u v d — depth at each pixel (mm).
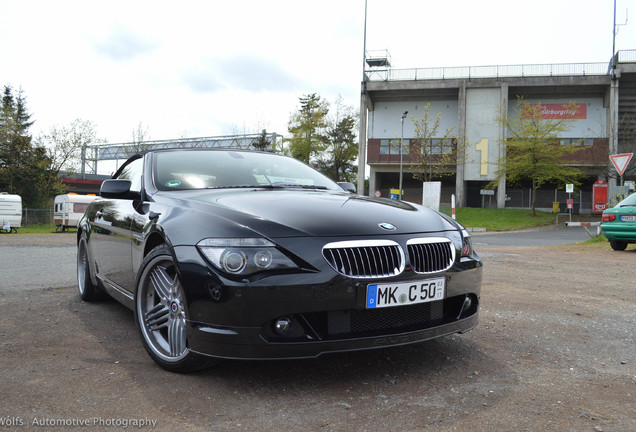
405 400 2117
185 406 2023
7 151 38250
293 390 2215
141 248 2842
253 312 2102
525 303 4328
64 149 34656
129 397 2111
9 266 6707
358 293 2205
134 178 3592
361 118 39188
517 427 1856
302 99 52219
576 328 3477
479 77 37031
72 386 2230
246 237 2186
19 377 2342
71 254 8617
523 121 33781
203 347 2191
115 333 3162
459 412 1996
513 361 2707
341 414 1964
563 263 7449
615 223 9359
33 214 29156
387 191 45125
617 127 34688
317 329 2219
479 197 40500
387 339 2266
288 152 46344
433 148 37188
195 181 3213
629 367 2641
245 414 1954
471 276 2650
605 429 1849
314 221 2348
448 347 2949
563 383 2367
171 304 2463
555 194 37500
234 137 47938
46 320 3506
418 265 2400
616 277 5984
